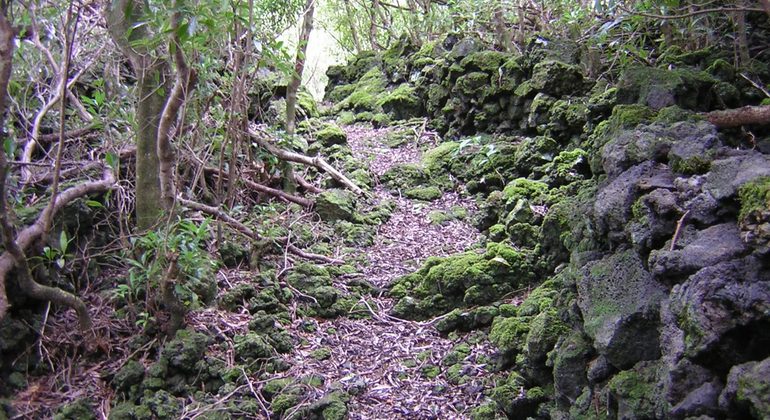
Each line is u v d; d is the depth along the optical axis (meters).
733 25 4.62
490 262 3.93
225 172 4.64
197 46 3.08
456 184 5.61
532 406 2.98
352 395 3.26
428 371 3.44
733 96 3.87
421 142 6.48
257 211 4.81
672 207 2.34
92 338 3.33
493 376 3.33
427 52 7.48
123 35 3.32
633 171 2.74
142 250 3.56
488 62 6.17
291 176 5.13
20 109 3.93
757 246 1.93
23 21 3.48
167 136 3.30
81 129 3.97
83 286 3.69
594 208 2.76
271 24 5.45
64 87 2.91
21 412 3.01
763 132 3.21
